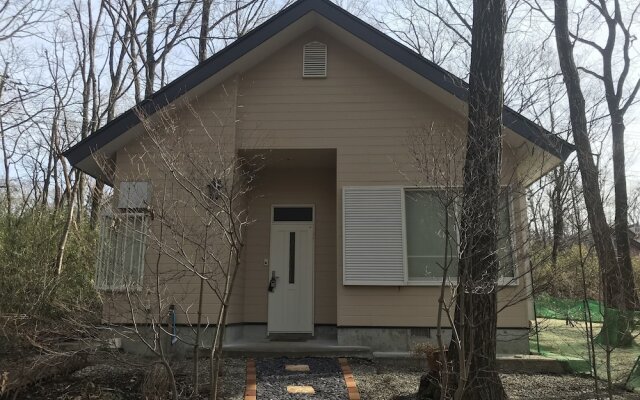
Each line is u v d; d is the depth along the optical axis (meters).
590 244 5.69
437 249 9.07
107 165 9.25
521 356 8.26
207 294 8.88
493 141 5.66
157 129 9.08
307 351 8.50
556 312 9.29
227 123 9.38
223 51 9.16
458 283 4.86
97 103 17.09
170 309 8.38
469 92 6.18
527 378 7.55
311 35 9.90
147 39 16.61
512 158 8.37
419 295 8.92
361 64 9.73
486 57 6.14
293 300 10.27
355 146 9.44
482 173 5.46
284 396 6.26
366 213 9.18
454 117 9.30
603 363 7.44
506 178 8.23
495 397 5.54
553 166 7.79
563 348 8.94
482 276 5.26
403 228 9.06
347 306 8.95
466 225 4.98
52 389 6.36
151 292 6.90
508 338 8.57
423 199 9.27
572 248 5.77
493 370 5.57
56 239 10.62
